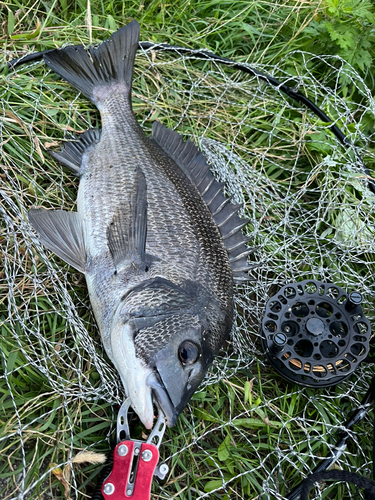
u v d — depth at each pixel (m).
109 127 0.54
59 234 0.48
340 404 0.52
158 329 0.42
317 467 0.47
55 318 0.48
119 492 0.40
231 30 0.69
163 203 0.48
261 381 0.52
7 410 0.45
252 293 0.55
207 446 0.48
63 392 0.44
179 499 0.45
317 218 0.59
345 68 0.67
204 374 0.43
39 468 0.44
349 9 0.66
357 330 0.51
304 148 0.63
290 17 0.70
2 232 0.49
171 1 0.67
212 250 0.47
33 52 0.58
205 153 0.59
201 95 0.63
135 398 0.41
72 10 0.64
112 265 0.46
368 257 0.59
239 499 0.47
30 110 0.56
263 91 0.66
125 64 0.57
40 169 0.53
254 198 0.59
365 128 0.67
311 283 0.52
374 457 0.46
